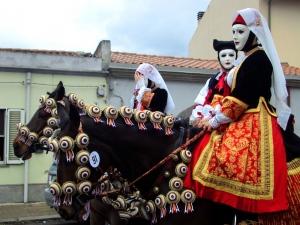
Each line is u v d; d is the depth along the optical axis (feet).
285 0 72.38
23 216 40.06
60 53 51.49
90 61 50.11
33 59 48.62
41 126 22.13
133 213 14.08
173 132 12.39
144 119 12.25
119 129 11.99
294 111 57.57
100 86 50.37
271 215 11.34
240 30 11.97
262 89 11.62
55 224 37.04
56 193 11.32
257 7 71.67
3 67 47.78
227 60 17.13
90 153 11.41
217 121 11.66
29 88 48.55
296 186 11.46
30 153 22.84
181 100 53.01
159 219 11.76
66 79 49.65
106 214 14.99
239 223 11.68
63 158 11.41
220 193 11.20
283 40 71.92
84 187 11.29
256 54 11.75
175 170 11.73
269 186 11.10
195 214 11.49
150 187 12.16
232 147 11.35
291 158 11.93
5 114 47.96
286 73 58.70
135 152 12.12
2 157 48.06
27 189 47.67
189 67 53.26
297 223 11.41
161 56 60.95
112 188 12.16
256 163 11.23
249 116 11.64
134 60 55.01
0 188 47.26
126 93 51.01
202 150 11.71
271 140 11.43
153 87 20.17
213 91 14.44
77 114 11.55
